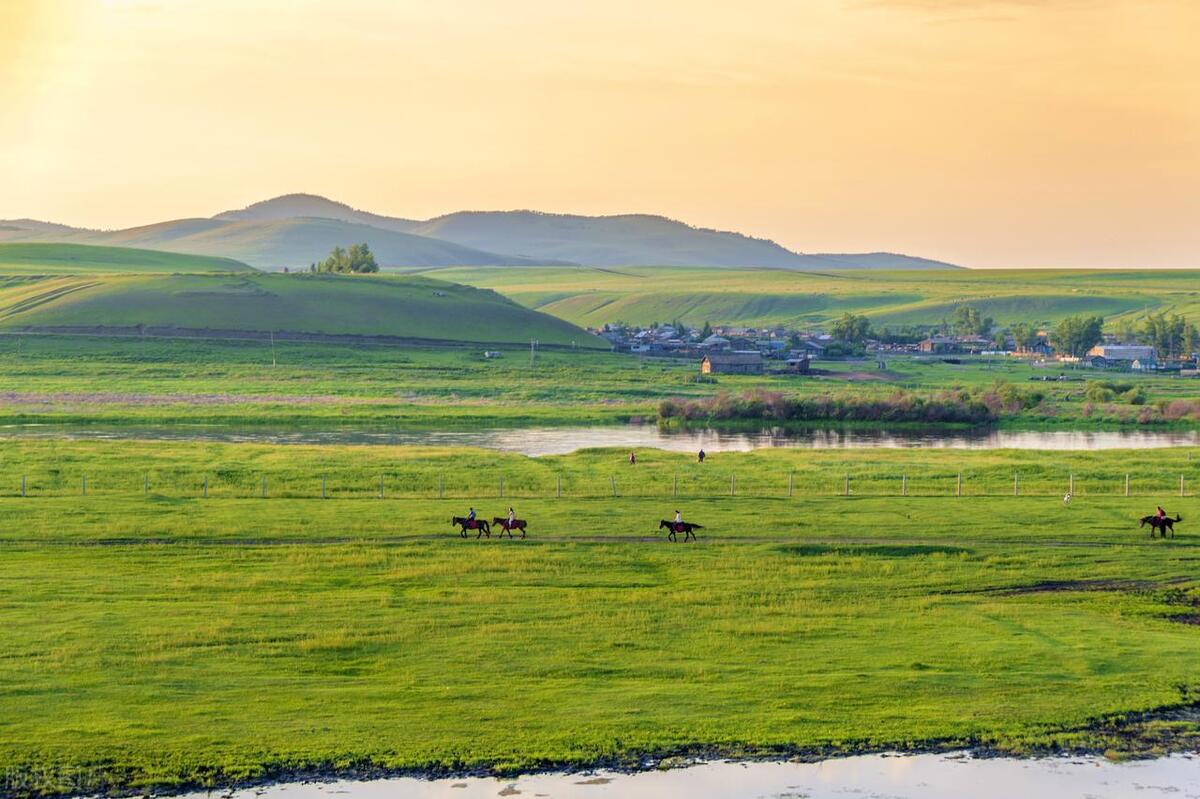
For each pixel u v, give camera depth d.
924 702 63.84
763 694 64.62
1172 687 66.38
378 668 68.00
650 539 102.31
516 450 196.75
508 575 89.44
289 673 66.94
